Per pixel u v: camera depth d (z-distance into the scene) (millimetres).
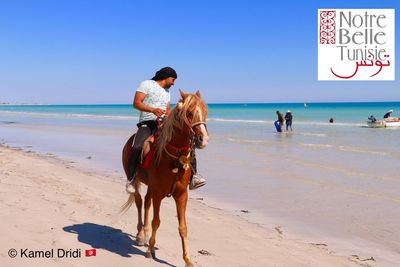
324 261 7016
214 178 14406
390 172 15305
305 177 14500
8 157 16703
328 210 10359
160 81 6633
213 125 45031
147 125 6559
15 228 6738
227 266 6336
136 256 6324
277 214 10008
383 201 11172
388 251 7754
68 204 9008
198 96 5582
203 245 7270
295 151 21578
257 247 7453
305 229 8938
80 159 18703
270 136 30656
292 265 6660
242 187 12953
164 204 10195
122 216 8586
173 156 5703
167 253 6629
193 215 9367
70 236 6801
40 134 33875
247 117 68125
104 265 5797
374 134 31781
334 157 19297
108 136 31391
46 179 12039
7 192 9445
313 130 36656
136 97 6480
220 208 10477
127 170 6801
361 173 15164
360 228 9016
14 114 95500
